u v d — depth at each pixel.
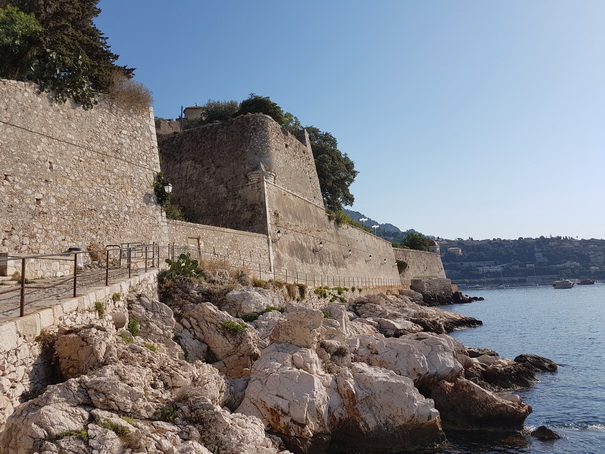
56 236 18.58
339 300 42.34
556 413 20.75
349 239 53.94
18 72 19.77
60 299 11.12
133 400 9.52
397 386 16.52
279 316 21.73
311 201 45.59
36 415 7.87
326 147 63.72
